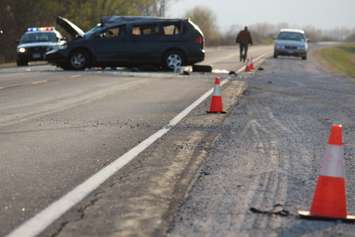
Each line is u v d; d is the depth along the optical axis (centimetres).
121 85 2581
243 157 1142
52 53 3528
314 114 1795
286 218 775
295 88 2603
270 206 822
